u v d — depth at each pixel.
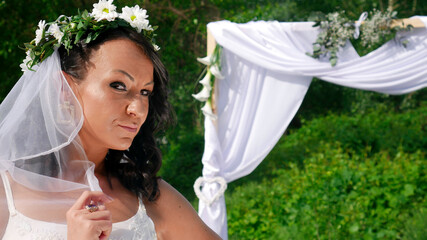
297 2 9.36
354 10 9.34
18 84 1.41
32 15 7.43
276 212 6.24
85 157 1.31
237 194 7.36
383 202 6.09
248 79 4.56
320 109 12.34
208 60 4.37
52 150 1.26
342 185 6.41
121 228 1.36
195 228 1.53
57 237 1.25
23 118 1.30
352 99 12.01
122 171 1.47
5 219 1.25
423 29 4.59
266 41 4.44
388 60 4.58
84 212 1.16
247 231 5.99
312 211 5.94
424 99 11.69
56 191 1.30
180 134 9.49
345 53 4.60
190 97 9.08
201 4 8.69
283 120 4.57
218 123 4.59
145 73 1.31
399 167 7.18
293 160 8.98
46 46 1.32
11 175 1.28
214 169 4.39
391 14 4.57
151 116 1.54
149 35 1.40
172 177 8.52
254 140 4.59
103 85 1.27
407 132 9.33
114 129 1.28
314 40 4.54
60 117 1.26
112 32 1.30
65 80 1.27
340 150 8.43
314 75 4.50
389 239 5.52
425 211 5.86
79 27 1.28
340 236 5.44
